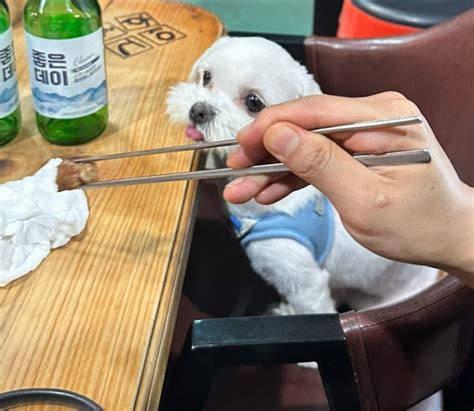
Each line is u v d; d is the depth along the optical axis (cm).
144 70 108
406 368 80
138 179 71
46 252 72
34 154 86
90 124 89
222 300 115
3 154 86
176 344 104
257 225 114
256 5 267
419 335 78
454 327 81
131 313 66
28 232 71
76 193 77
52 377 60
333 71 125
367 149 61
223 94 113
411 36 118
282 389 97
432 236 64
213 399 95
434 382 85
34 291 68
